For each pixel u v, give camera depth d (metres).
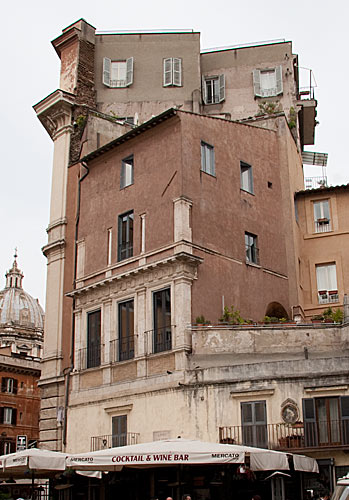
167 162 29.98
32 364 71.00
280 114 36.00
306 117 42.66
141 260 29.44
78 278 32.84
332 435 22.67
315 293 34.50
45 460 21.16
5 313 115.31
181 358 26.38
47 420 32.12
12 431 67.06
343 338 25.80
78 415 30.16
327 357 23.80
